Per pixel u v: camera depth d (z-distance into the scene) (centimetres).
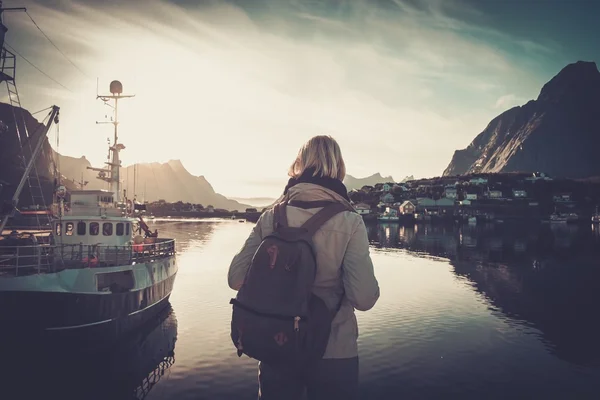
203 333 2098
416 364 1708
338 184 288
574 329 2305
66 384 1458
